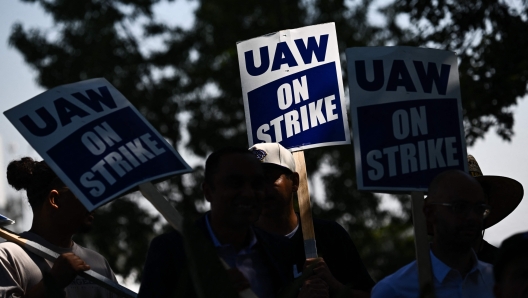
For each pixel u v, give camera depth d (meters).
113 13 25.42
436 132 4.61
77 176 4.45
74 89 4.73
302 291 4.87
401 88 4.62
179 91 26.14
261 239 4.79
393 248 28.62
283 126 5.67
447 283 4.33
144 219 24.81
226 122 26.11
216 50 25.98
